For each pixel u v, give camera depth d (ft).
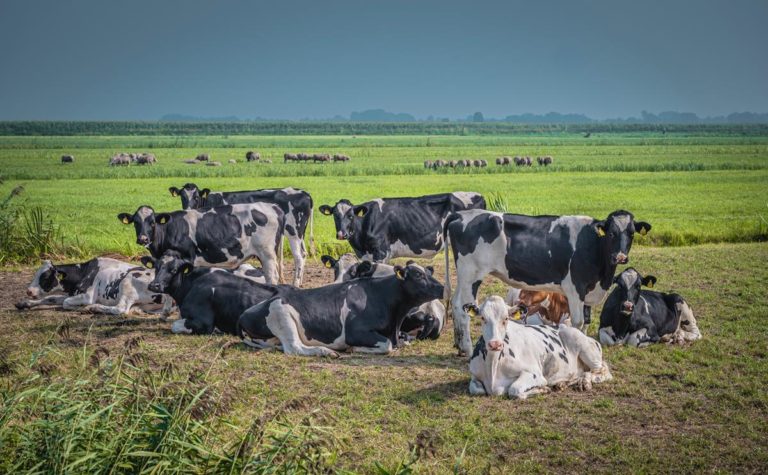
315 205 110.32
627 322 37.45
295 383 32.01
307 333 37.47
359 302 37.78
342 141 524.52
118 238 74.38
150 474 21.35
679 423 28.02
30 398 25.71
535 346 31.35
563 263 37.01
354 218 51.44
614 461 24.82
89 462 21.62
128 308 45.11
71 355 34.55
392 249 52.13
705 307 45.14
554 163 249.75
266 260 49.16
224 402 23.07
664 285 50.83
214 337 39.55
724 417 28.48
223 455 21.85
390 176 188.55
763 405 29.60
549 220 37.70
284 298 37.52
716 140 511.81
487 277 55.26
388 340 37.55
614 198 123.54
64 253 64.13
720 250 65.36
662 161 249.34
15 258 61.87
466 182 163.63
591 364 32.19
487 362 30.32
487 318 30.01
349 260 46.44
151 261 45.03
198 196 58.65
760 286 50.11
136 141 502.38
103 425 22.31
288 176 186.91
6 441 22.89
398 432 26.96
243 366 34.30
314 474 21.29
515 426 27.43
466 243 37.70
